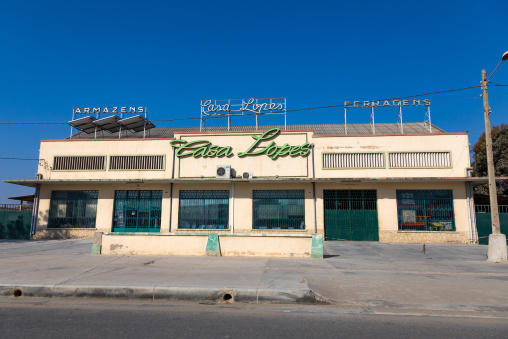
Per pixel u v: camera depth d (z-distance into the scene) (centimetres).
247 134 2209
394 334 534
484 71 1448
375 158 2120
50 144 2308
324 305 712
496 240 1312
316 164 2142
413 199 2053
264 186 2139
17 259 1266
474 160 3397
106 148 2280
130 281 827
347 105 2291
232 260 1217
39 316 620
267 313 651
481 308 676
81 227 2220
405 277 945
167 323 582
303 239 1323
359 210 2070
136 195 2234
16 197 2753
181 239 1361
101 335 519
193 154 2217
